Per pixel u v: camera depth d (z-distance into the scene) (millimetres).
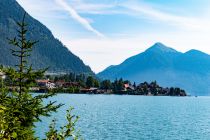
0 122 8875
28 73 12250
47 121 93812
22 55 12422
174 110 187250
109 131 89875
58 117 108500
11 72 11984
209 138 85125
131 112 158250
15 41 12414
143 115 145500
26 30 12555
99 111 156250
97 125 101875
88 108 170250
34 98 11758
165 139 81500
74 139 10227
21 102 11445
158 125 110250
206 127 108812
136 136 83750
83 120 114500
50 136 10148
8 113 9766
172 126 109250
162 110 181750
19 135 9688
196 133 94062
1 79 11891
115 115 139375
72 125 10305
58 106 12055
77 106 176500
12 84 11992
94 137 78688
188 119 136625
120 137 80875
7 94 11500
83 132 85625
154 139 80750
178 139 82375
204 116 153500
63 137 10148
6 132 9023
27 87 12062
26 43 12445
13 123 9609
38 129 77500
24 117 11102
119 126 102188
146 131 93875
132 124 109375
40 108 11680
